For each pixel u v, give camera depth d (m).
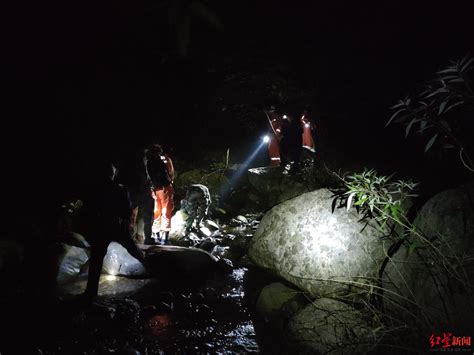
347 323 4.36
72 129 11.58
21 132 10.60
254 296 5.65
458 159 7.27
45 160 10.23
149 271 6.27
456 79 3.76
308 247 5.20
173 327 4.92
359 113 15.46
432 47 14.87
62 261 6.15
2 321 4.86
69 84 12.12
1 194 8.54
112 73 12.90
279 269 5.39
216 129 15.80
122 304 5.29
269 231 5.64
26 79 11.26
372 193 4.47
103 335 4.70
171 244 7.59
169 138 14.53
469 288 3.57
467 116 4.95
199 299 5.58
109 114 13.09
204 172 12.02
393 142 12.70
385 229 4.82
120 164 10.84
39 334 4.65
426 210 4.51
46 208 8.41
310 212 5.41
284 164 10.72
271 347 4.51
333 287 4.96
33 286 5.84
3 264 6.05
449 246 3.88
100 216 5.34
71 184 9.41
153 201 7.26
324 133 13.86
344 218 5.12
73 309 5.19
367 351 3.89
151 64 13.55
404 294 4.24
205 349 4.48
